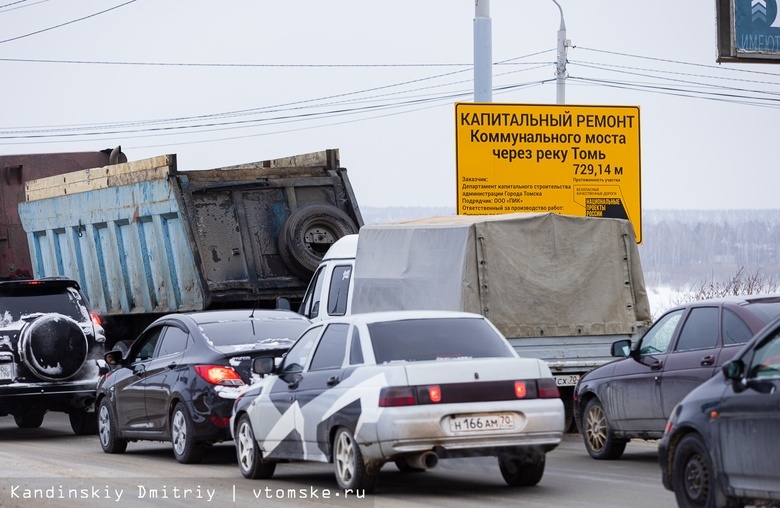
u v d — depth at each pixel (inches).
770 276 3218.5
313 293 2256.4
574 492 1341.0
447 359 1300.4
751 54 3533.5
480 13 3154.5
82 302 2274.9
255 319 1787.6
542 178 3228.3
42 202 2970.0
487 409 1259.8
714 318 1509.6
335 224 2512.3
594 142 3255.4
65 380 2190.0
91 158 3211.1
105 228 2738.7
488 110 3184.1
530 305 1984.5
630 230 2060.8
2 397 2148.1
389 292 2079.2
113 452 1941.4
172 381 1743.4
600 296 2027.6
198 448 1704.0
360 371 1307.8
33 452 1974.7
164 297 2571.4
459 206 3181.6
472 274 1961.1
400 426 1234.6
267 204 2539.4
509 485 1393.9
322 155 2659.9
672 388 1534.2
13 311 2202.3
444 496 1314.0
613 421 1668.3
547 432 1283.2
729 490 1043.3
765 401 1003.3
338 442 1330.0
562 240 2016.5
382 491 1359.5
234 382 1665.8
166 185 2470.5
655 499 1279.5
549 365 1974.7
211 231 2474.2
